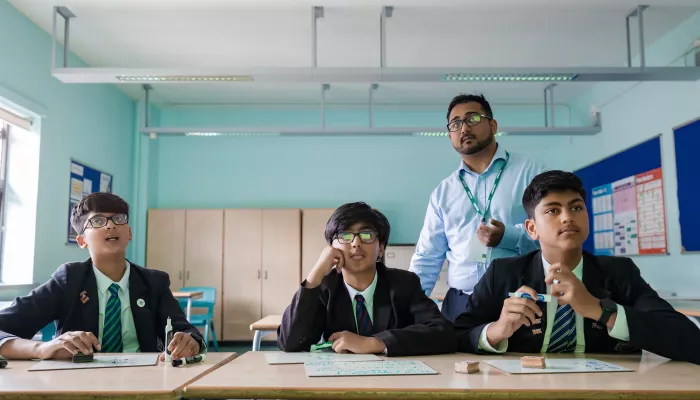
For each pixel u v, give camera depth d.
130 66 5.82
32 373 1.40
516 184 2.26
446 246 2.44
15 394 1.17
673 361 1.47
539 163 2.28
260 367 1.42
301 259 7.05
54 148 5.14
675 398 1.10
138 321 1.96
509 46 5.37
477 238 2.15
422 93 6.91
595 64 5.86
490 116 2.25
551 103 6.51
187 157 7.60
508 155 2.32
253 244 7.07
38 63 4.87
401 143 7.63
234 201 7.55
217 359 1.64
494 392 1.12
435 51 5.49
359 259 1.78
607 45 5.35
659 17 4.75
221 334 6.93
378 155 7.61
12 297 4.41
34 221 4.82
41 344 1.63
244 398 1.17
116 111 6.59
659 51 5.24
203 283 7.01
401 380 1.23
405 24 4.86
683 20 4.81
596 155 6.45
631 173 5.65
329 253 1.77
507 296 1.72
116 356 1.67
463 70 4.43
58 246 5.19
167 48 5.38
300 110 7.65
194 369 1.46
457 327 1.77
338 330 1.82
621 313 1.44
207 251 7.06
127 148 6.91
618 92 5.94
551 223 1.56
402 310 1.83
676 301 4.09
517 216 2.24
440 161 7.61
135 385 1.22
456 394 1.12
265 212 7.11
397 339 1.60
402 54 5.55
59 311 1.92
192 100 7.22
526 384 1.17
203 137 7.62
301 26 4.91
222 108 7.59
